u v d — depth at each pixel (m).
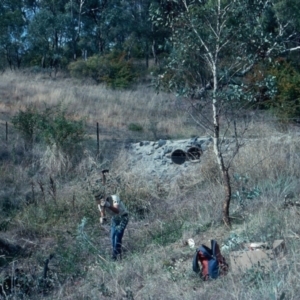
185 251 9.10
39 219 11.96
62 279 8.60
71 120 17.12
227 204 9.89
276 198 10.52
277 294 5.89
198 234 9.82
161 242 9.87
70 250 10.05
